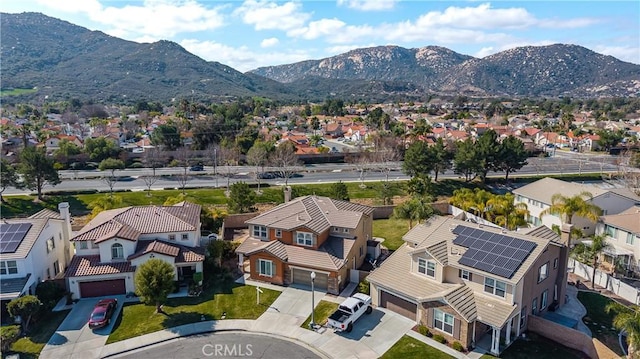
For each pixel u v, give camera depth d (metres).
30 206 66.44
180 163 98.44
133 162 103.00
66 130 146.38
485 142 84.12
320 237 39.59
